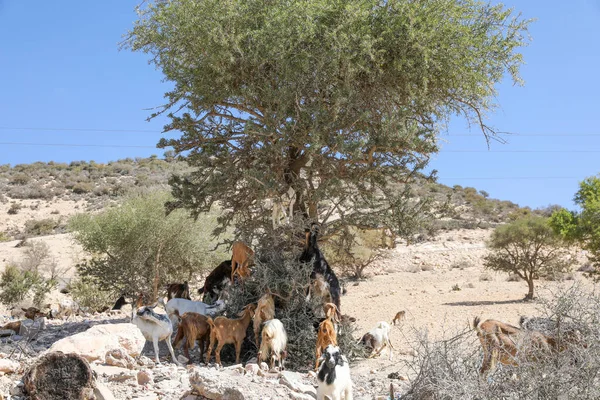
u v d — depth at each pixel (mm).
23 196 79375
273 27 16703
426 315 25203
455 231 64625
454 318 23672
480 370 9516
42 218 69812
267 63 17734
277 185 17234
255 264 15695
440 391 8359
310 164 19047
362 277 45469
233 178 18500
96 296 26594
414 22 17062
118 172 92500
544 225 31797
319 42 17312
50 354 8516
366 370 14516
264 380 10375
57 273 36438
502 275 43344
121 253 25188
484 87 18781
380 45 17594
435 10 17594
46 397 8258
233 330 13695
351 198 19016
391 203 18641
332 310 14664
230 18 16875
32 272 32094
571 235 28766
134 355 11328
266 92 17109
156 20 17859
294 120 17234
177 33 17547
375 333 16438
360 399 10891
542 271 31422
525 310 25469
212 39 16812
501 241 32219
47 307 26000
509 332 10148
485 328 10305
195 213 19547
